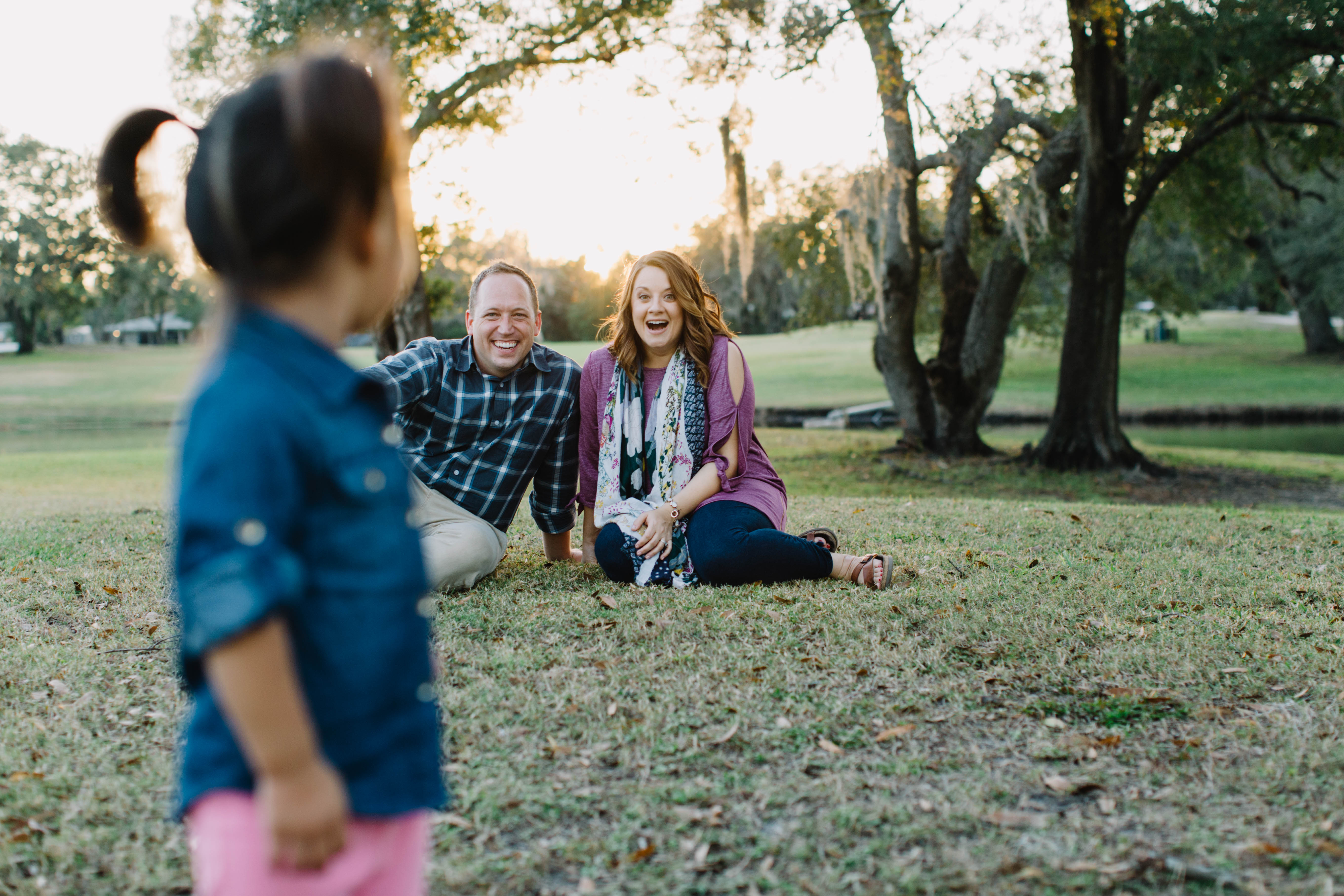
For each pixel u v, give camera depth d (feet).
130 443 68.54
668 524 12.74
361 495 3.56
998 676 9.38
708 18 37.11
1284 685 9.07
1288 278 112.68
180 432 3.39
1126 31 36.73
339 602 3.53
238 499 3.15
